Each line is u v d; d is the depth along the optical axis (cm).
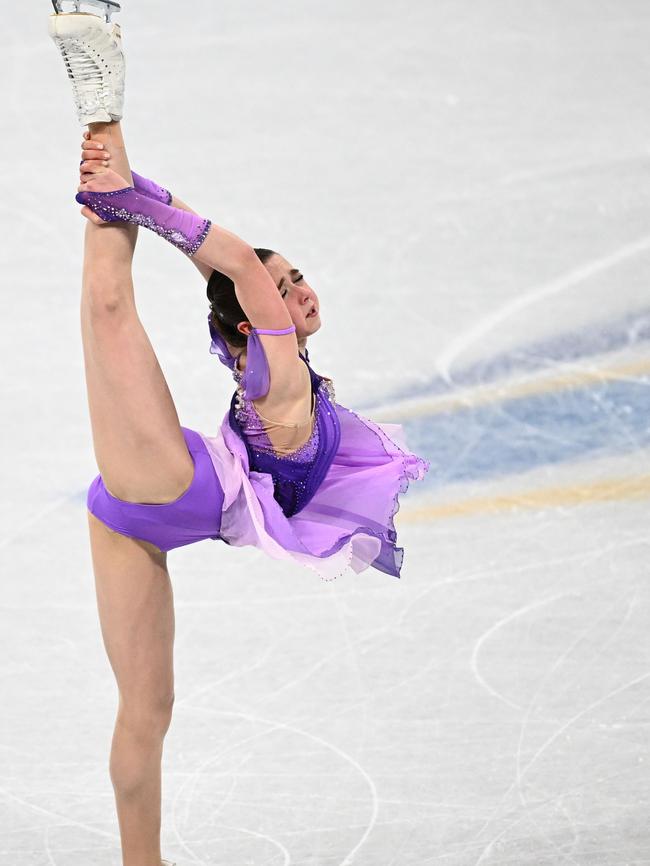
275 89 2817
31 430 1856
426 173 2544
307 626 1451
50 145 2625
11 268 2267
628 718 1266
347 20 3092
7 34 3017
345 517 1095
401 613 1467
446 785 1180
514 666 1359
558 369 1961
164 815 1157
